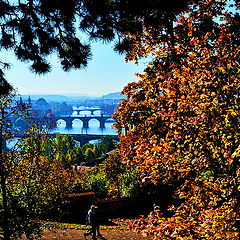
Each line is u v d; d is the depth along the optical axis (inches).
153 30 367.6
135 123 370.3
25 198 334.6
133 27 225.1
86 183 806.5
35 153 355.9
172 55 408.5
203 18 402.0
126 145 364.5
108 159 821.9
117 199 696.4
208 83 251.1
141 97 393.4
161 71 383.9
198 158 256.8
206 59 279.0
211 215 246.5
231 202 243.6
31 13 210.7
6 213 313.3
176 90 279.4
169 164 287.7
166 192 679.7
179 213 291.0
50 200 379.6
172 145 266.8
